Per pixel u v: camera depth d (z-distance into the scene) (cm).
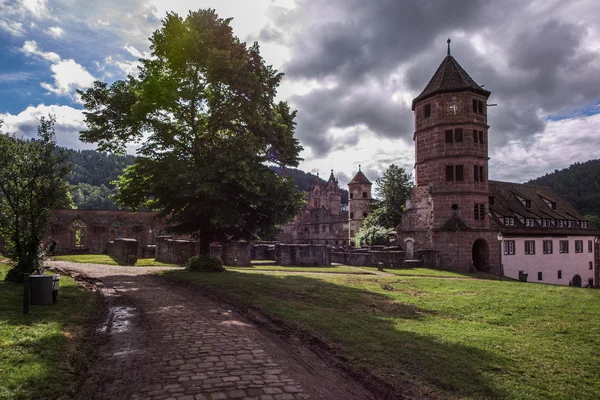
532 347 940
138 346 868
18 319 941
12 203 1498
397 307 1445
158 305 1313
